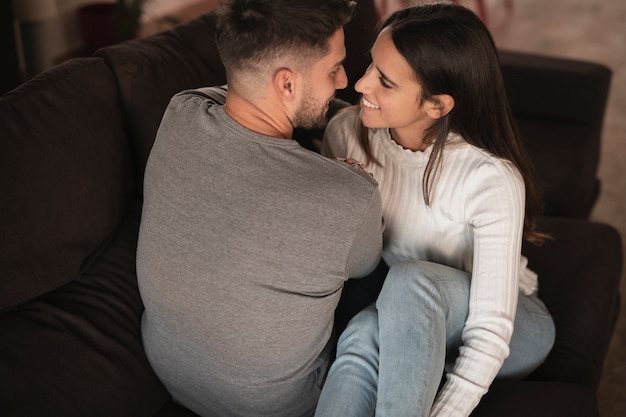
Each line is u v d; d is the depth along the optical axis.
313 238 1.05
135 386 1.25
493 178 1.24
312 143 1.50
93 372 1.20
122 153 1.38
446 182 1.29
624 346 2.13
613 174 3.01
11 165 1.16
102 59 1.40
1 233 1.14
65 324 1.21
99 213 1.30
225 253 1.06
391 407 1.08
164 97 1.43
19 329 1.17
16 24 3.31
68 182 1.24
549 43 4.47
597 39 4.54
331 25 1.06
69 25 3.90
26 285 1.18
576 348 1.46
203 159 1.09
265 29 1.03
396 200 1.38
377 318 1.23
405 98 1.21
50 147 1.22
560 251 1.71
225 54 1.08
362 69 2.07
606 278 1.64
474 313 1.20
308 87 1.10
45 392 1.12
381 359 1.15
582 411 1.23
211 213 1.07
